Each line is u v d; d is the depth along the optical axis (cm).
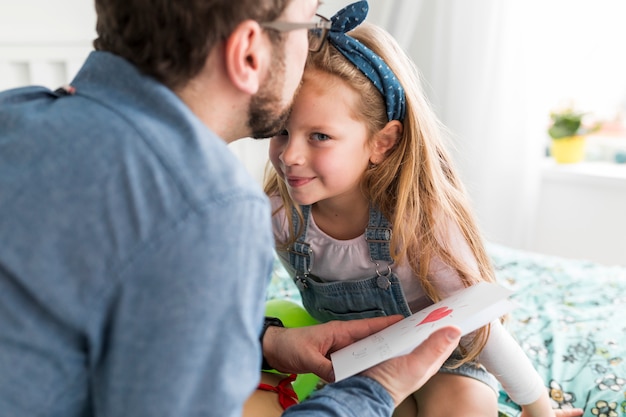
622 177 206
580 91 226
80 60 180
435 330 73
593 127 220
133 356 51
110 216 51
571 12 204
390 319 93
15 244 50
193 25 58
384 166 95
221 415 52
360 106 89
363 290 103
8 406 50
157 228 51
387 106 91
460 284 96
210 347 52
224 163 56
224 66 63
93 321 50
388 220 97
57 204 51
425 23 219
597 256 219
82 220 50
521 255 168
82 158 52
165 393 50
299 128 88
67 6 177
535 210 221
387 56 93
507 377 95
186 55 60
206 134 57
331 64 87
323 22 78
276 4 63
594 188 213
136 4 59
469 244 98
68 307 50
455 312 79
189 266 51
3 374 50
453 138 211
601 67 222
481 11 199
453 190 100
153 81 59
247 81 63
